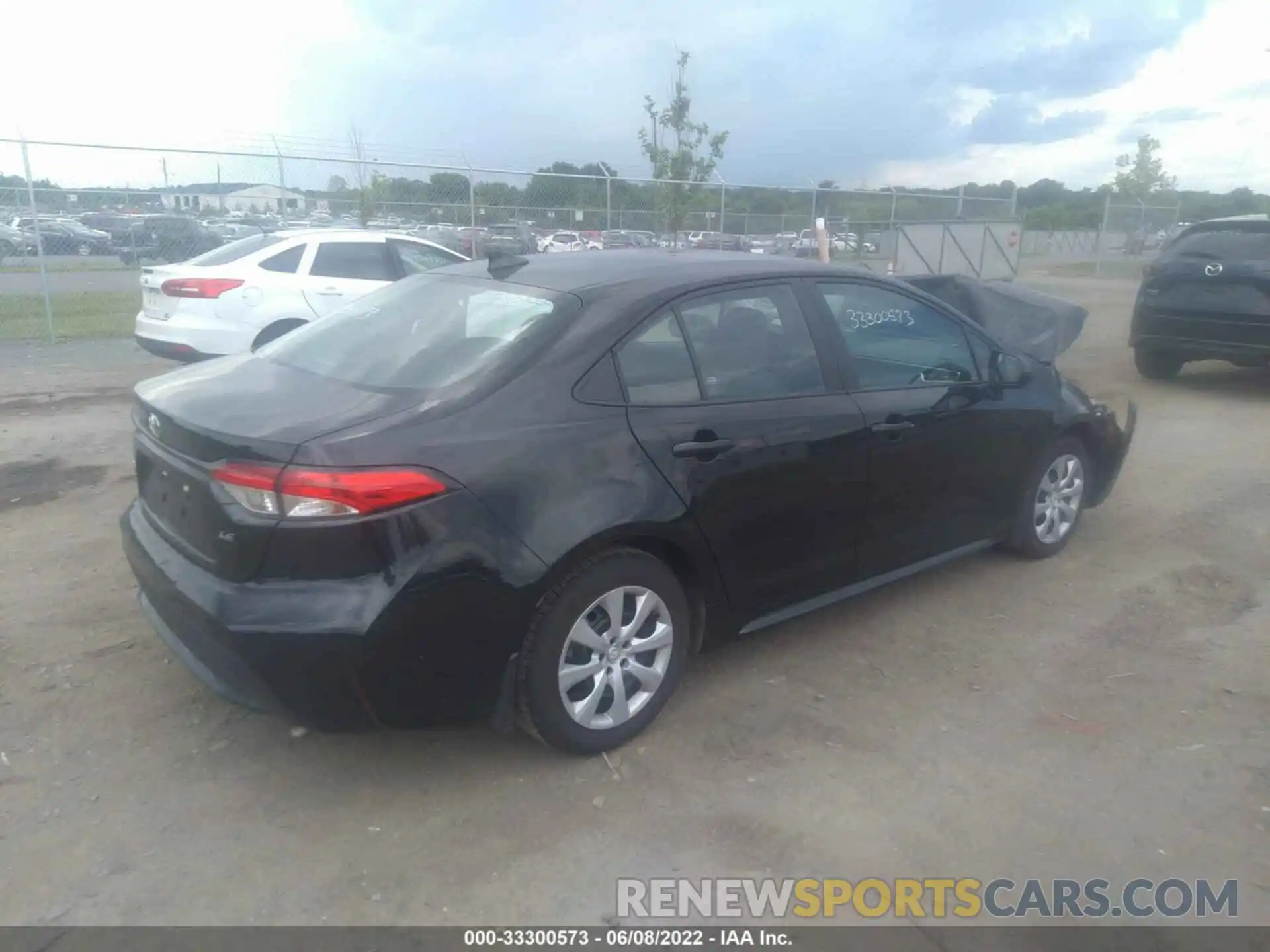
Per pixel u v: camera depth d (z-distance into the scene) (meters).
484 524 3.08
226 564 3.03
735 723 3.79
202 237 13.97
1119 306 19.16
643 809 3.27
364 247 10.01
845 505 4.13
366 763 3.48
